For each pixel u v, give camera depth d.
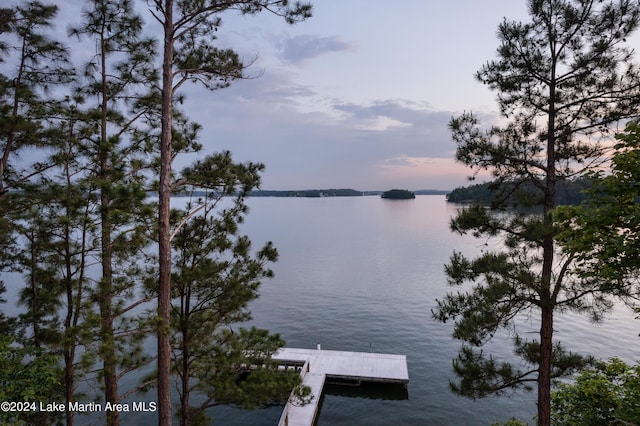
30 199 9.64
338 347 28.73
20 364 9.20
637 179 6.79
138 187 8.84
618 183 6.98
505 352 27.33
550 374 10.12
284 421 17.27
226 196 11.12
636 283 7.98
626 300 8.89
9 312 31.30
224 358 10.93
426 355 27.41
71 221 8.62
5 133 10.01
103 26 11.49
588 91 10.06
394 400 21.95
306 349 27.30
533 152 10.66
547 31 10.12
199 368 11.51
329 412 20.94
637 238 6.72
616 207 6.86
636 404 9.08
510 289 9.47
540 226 9.07
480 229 10.52
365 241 82.06
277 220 143.88
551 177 10.16
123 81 12.18
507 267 9.44
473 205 10.62
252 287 11.83
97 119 10.73
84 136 10.46
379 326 32.81
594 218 7.02
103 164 10.19
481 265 9.85
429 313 35.69
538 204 10.05
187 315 11.28
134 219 9.28
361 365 24.48
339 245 76.38
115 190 8.32
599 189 7.51
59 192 9.34
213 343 11.86
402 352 27.92
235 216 11.71
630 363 24.95
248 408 10.82
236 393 10.72
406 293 42.03
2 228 9.01
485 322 9.84
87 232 9.11
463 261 10.51
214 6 9.48
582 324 32.34
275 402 21.73
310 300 39.94
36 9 10.88
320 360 25.19
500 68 10.65
